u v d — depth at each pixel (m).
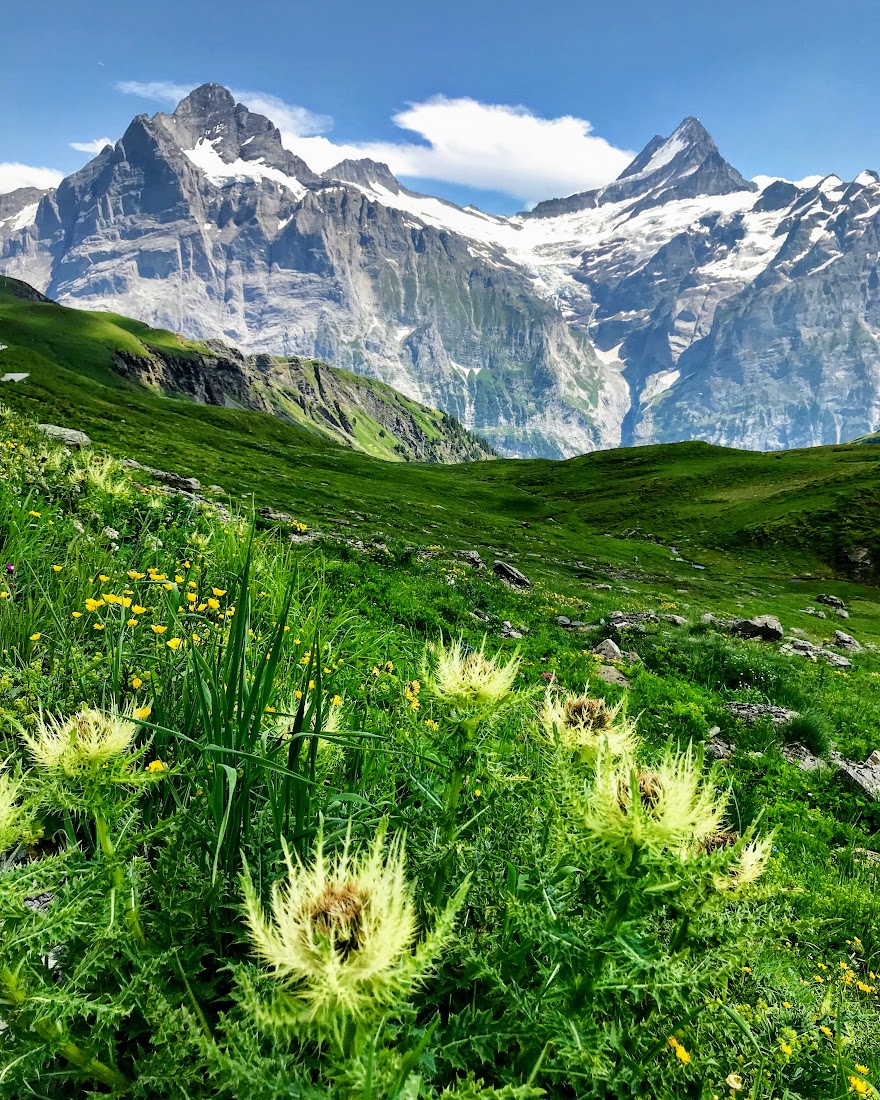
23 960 1.64
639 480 108.25
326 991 1.29
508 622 18.47
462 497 94.12
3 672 3.79
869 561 69.56
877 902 6.42
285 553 9.19
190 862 2.47
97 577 5.80
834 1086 2.86
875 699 21.86
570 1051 1.76
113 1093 1.73
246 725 2.68
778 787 10.50
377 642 6.54
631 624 22.30
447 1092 1.51
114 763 2.00
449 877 2.41
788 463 104.81
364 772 3.44
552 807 2.26
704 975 1.83
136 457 37.25
